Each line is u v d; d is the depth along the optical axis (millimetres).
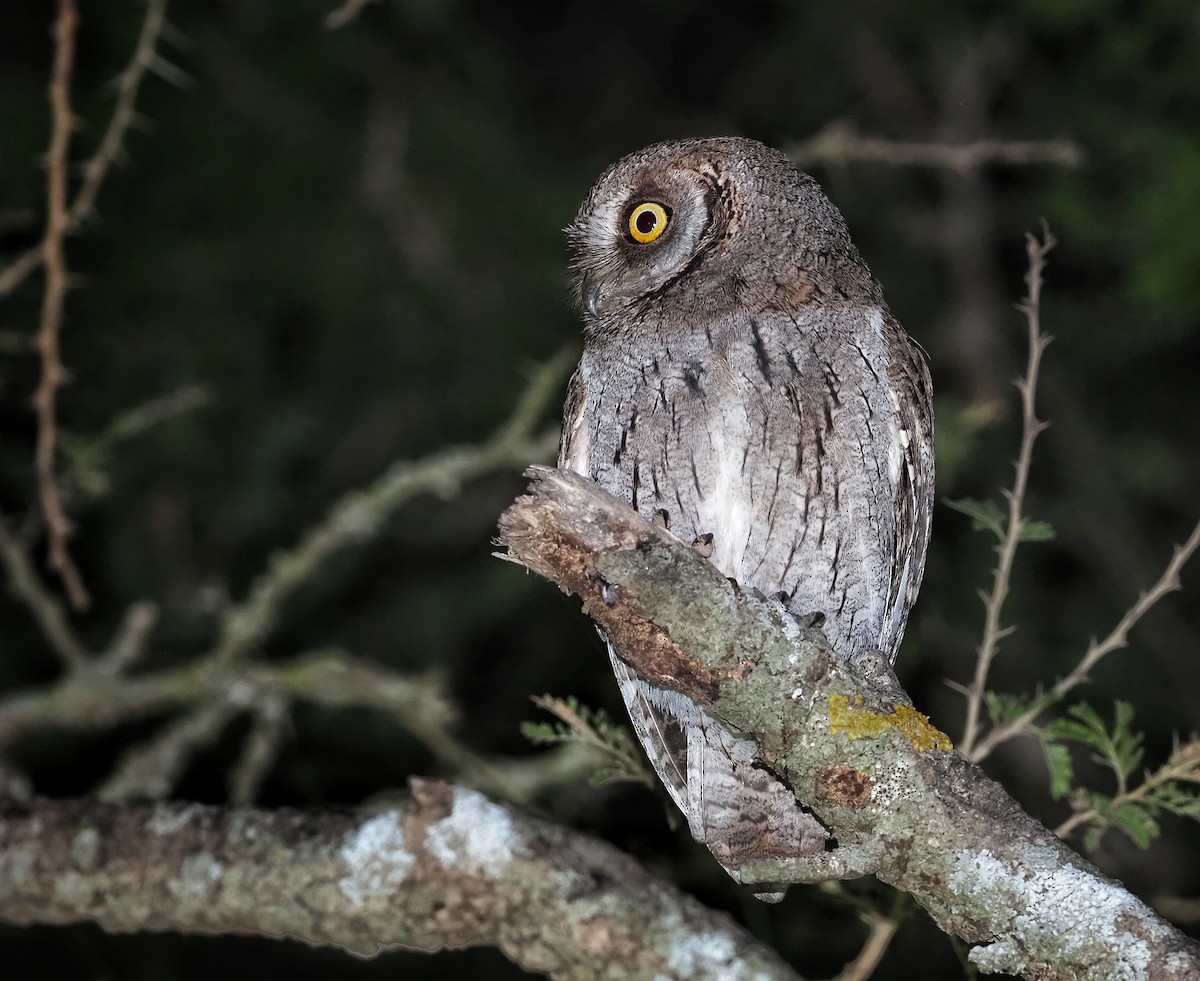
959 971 9109
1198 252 10055
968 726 6656
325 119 12570
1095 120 11422
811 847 6984
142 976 10609
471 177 12492
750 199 7391
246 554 11789
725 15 14484
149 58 7492
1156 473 12109
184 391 9055
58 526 7816
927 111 13648
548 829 6570
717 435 6914
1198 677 11469
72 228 7535
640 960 6328
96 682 9125
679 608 5078
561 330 12062
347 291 12188
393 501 9453
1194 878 10086
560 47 14422
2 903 6883
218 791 11156
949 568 11359
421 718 8969
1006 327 12961
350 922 6500
